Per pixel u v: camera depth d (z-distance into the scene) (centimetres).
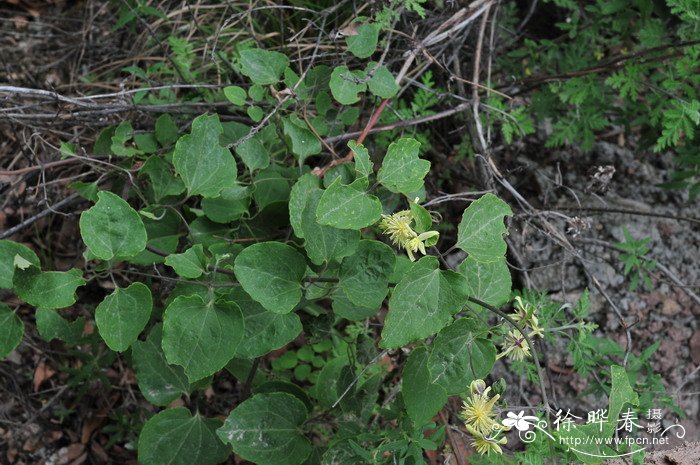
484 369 100
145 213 111
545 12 148
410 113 130
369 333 131
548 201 142
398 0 117
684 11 124
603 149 146
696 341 137
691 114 123
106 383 124
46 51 148
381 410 108
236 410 106
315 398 121
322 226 100
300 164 113
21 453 131
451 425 119
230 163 109
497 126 142
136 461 132
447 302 98
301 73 123
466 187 138
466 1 126
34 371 134
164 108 124
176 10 147
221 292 107
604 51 142
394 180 101
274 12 140
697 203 144
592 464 96
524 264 129
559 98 138
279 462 107
